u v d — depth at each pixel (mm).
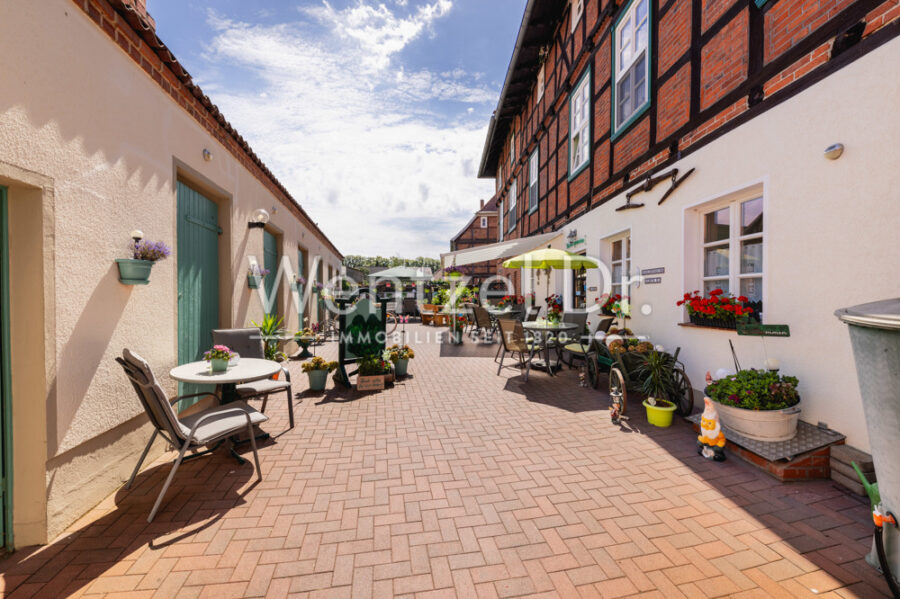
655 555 2010
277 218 7340
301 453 3281
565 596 1746
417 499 2557
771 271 3234
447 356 8188
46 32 2104
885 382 1693
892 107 2346
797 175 2990
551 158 9914
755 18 3449
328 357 8141
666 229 4770
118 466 2732
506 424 3969
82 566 1939
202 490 2682
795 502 2469
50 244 2137
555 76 9547
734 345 3656
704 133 4113
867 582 1803
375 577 1863
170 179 3449
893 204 2352
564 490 2660
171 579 1853
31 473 2090
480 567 1932
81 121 2373
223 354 3178
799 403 3018
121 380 2736
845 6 2637
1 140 1854
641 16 5621
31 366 2086
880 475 1785
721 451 3070
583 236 7641
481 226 24375
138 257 2838
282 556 2012
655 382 4078
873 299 2469
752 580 1829
